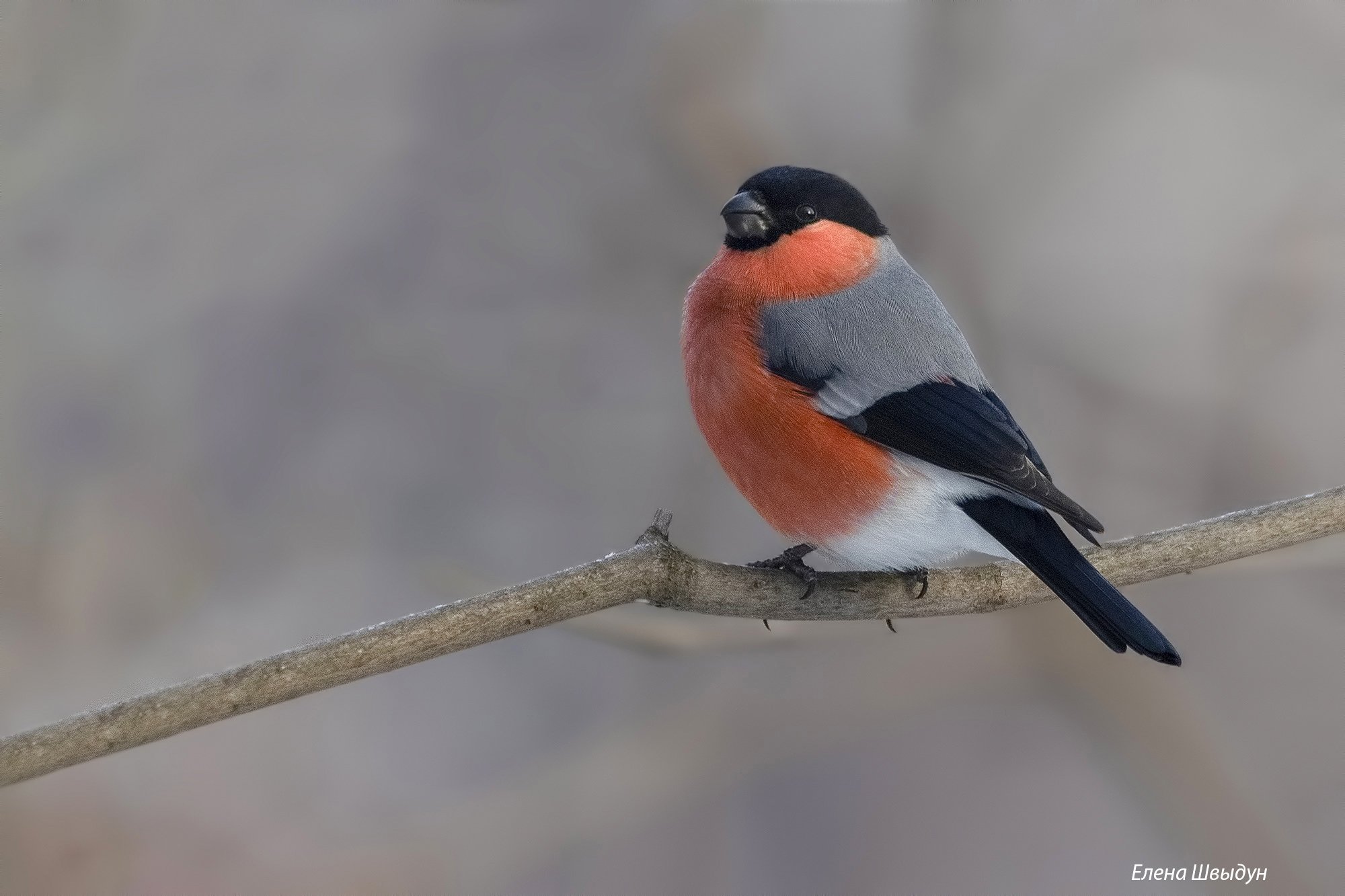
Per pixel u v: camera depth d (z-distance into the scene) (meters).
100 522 10.95
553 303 11.75
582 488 11.27
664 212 11.82
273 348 11.56
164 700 6.02
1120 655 10.49
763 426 8.25
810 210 8.70
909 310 8.49
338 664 6.23
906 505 8.04
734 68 11.88
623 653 10.93
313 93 12.04
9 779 5.78
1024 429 11.40
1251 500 11.06
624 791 10.33
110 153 11.83
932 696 10.72
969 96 11.91
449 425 11.44
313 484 11.27
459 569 9.80
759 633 9.66
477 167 11.94
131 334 11.46
